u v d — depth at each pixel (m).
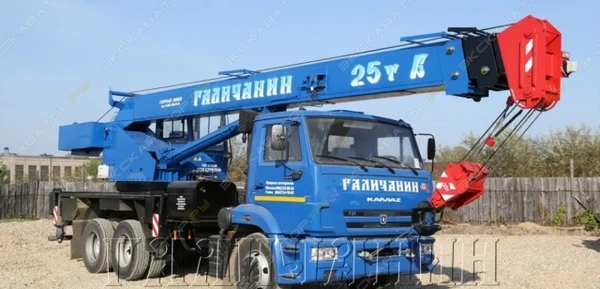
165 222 9.88
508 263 11.98
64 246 14.38
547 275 10.57
